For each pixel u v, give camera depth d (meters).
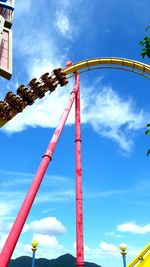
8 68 14.40
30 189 19.09
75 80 37.88
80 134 33.62
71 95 34.28
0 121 19.02
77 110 35.28
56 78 31.02
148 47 12.80
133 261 22.86
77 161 31.50
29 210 17.73
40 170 21.05
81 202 29.23
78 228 27.64
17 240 15.84
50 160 22.72
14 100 20.70
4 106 18.77
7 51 15.09
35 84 24.75
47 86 28.59
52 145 23.92
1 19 15.42
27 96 23.16
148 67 37.81
